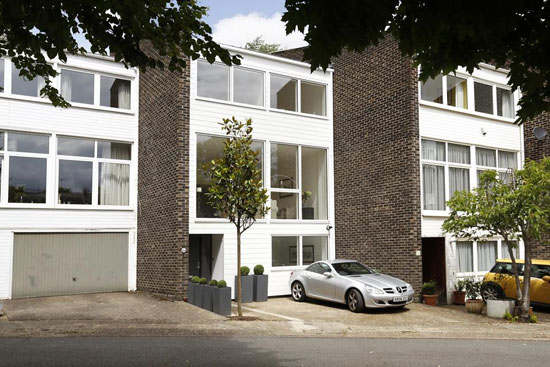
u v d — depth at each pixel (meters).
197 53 6.37
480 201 13.24
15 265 15.21
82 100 16.77
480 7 2.97
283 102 18.03
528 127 19.44
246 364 7.94
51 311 13.09
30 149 15.80
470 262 17.52
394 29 3.70
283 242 17.41
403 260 15.85
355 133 17.92
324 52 3.61
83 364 7.78
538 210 12.27
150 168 16.64
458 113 17.84
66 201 16.22
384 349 9.38
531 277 14.91
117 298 15.19
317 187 18.42
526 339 10.73
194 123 15.98
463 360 8.52
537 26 3.50
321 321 12.49
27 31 6.06
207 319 12.27
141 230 16.98
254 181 12.52
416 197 15.76
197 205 15.81
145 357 8.30
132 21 5.95
